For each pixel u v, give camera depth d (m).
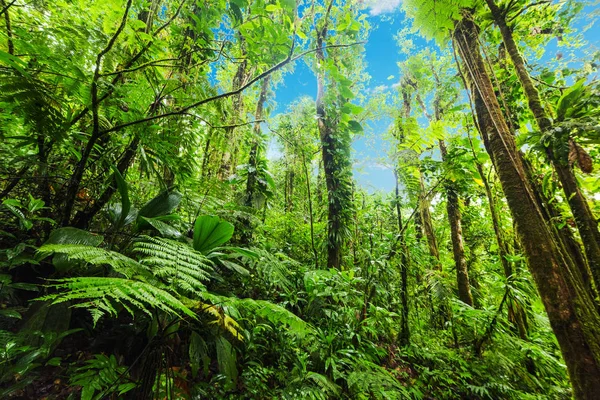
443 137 4.57
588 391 1.50
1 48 1.49
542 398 2.78
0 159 1.80
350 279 2.94
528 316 4.01
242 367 2.04
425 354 3.15
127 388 1.13
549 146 2.11
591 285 2.19
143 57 2.10
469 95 2.67
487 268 6.21
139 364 1.63
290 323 1.54
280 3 1.86
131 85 1.84
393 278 3.69
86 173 2.27
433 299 4.01
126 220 2.17
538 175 2.69
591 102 1.95
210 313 1.64
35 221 1.92
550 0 2.47
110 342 1.75
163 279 1.32
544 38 3.66
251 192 4.45
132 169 2.99
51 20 1.75
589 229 2.05
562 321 1.69
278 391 1.89
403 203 4.70
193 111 2.38
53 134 1.50
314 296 2.75
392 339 3.40
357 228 4.57
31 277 1.80
